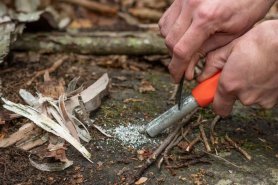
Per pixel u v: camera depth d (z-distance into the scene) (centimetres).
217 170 50
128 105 59
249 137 55
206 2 47
